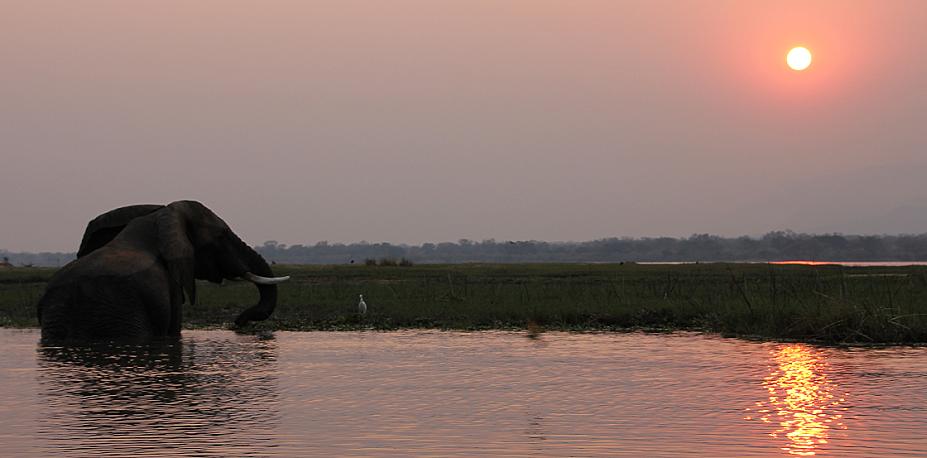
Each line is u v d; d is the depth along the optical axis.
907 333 19.23
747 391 12.94
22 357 16.94
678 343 18.95
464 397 12.62
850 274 47.06
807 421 10.91
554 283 39.62
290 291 35.00
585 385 13.53
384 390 13.20
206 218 22.97
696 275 46.47
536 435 10.22
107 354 17.47
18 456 9.37
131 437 10.20
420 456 9.38
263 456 9.41
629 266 72.38
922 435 10.14
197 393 12.98
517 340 19.73
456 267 67.75
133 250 21.14
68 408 11.88
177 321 21.31
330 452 9.55
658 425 10.73
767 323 21.16
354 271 55.00
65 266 20.95
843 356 16.67
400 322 23.95
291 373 14.90
